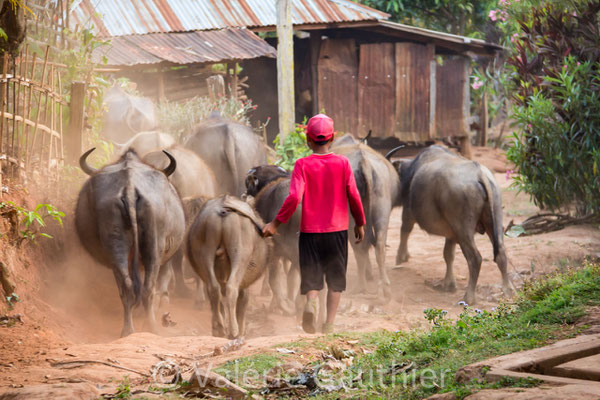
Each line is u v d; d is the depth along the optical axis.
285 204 9.54
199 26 36.19
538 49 21.64
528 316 8.42
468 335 8.00
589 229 20.58
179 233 12.60
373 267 18.95
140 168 11.88
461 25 48.41
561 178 21.45
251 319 14.05
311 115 39.38
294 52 39.59
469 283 15.26
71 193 14.51
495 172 40.03
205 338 10.19
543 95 21.42
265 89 40.56
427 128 38.03
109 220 11.27
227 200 11.23
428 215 16.42
